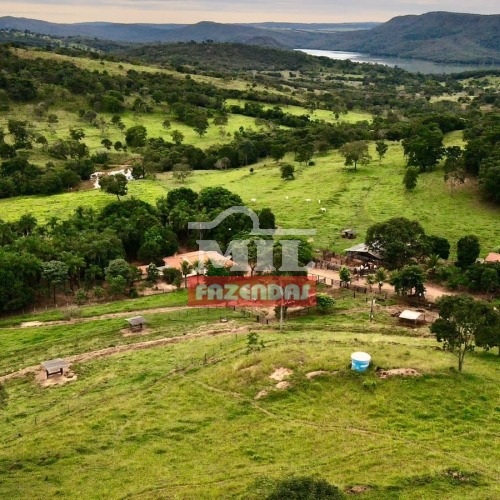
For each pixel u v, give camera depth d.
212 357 57.25
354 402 45.06
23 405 50.03
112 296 88.38
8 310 83.44
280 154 180.88
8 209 136.88
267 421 43.62
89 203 140.38
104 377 54.44
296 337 61.59
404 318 68.56
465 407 43.34
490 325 49.06
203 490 35.19
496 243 99.50
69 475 38.09
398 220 92.19
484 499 32.59
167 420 44.91
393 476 35.28
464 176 129.62
